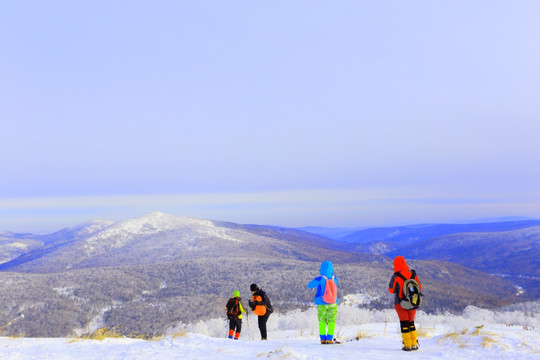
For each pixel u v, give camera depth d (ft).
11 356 23.35
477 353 18.42
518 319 214.90
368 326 58.03
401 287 20.99
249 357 21.45
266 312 35.60
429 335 27.89
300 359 19.21
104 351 24.48
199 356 22.34
